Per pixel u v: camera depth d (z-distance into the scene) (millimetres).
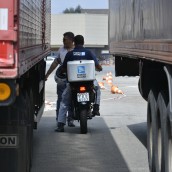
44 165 16547
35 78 18297
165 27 11906
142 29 15367
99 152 18656
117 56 23094
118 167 16375
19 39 10312
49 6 28953
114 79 64188
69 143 20281
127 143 20422
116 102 36344
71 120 24203
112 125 25172
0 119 11984
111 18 25422
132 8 17625
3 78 10078
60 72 23234
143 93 16922
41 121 26375
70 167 16359
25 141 12242
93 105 22594
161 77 14078
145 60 16188
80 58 22078
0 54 10055
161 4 12406
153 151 14844
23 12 11367
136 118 27812
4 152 12047
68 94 22469
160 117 13719
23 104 12031
